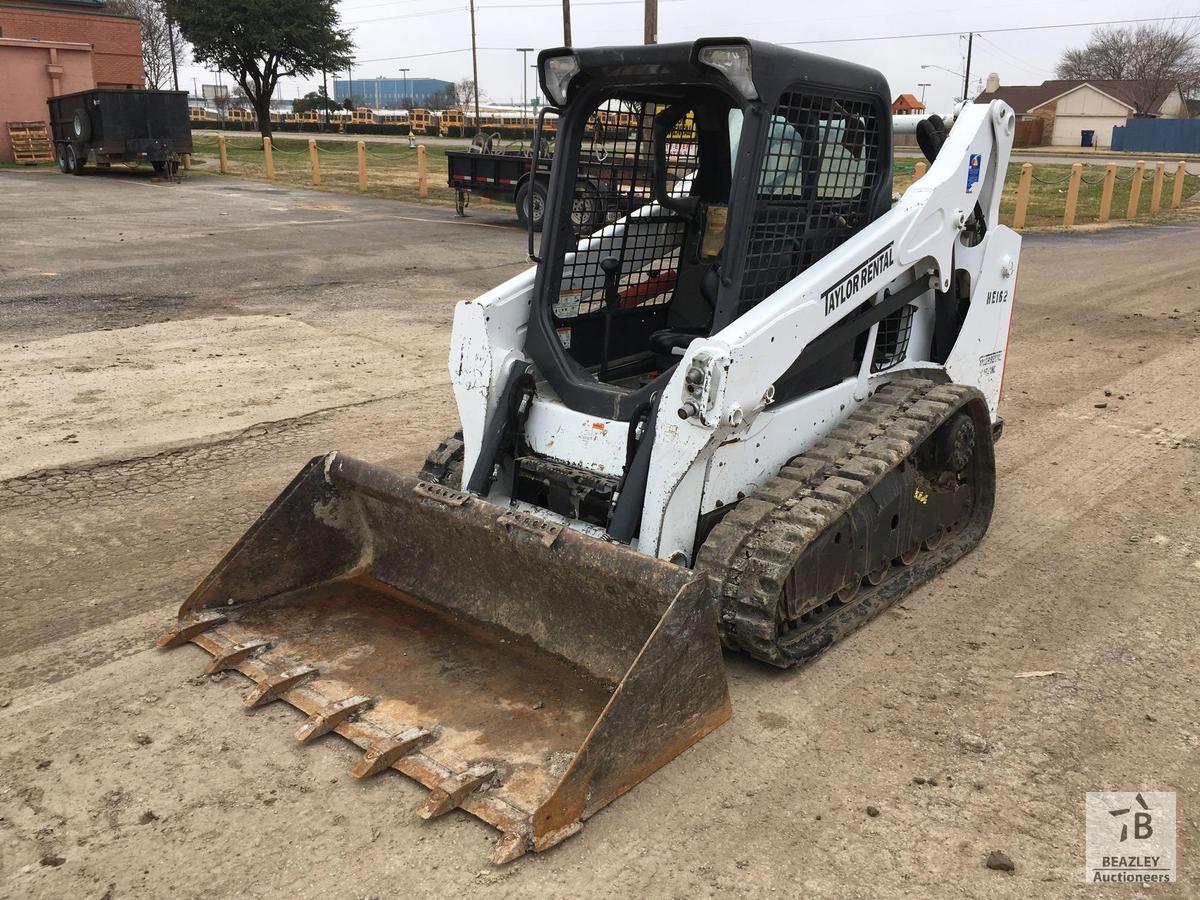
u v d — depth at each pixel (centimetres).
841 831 309
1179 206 2516
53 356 843
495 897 280
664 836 305
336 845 299
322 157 3378
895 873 292
